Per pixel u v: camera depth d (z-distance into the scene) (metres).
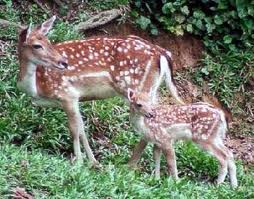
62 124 13.47
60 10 16.52
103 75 12.84
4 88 13.87
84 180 10.98
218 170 13.31
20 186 10.62
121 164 13.01
